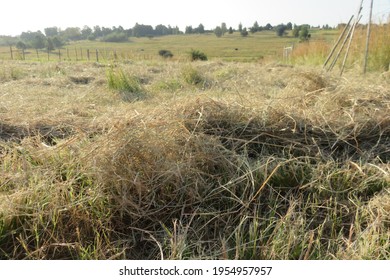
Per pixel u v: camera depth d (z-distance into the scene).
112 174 1.73
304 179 1.94
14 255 1.46
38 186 1.64
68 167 1.84
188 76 5.30
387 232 1.50
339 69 7.05
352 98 2.85
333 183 1.93
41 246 1.50
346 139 2.39
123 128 1.96
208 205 1.78
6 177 1.81
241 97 2.76
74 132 2.61
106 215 1.62
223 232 1.63
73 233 1.56
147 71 6.71
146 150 1.85
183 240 1.48
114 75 4.55
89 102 3.68
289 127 2.43
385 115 2.57
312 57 9.47
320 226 1.63
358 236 1.51
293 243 1.46
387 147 2.35
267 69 7.05
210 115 2.45
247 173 1.84
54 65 7.44
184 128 2.12
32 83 5.12
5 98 3.70
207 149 2.01
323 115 2.60
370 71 6.60
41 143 2.21
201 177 1.85
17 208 1.55
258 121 2.46
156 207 1.73
